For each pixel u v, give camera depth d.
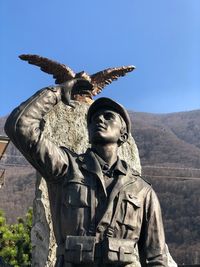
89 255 3.35
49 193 3.79
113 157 3.79
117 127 3.82
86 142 6.43
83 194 3.56
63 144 6.32
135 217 3.60
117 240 3.41
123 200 3.58
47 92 3.75
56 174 3.64
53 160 3.62
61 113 6.45
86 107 6.62
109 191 3.61
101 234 3.46
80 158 3.76
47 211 5.94
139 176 3.87
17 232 16.77
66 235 3.53
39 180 6.11
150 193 3.77
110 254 3.34
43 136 3.66
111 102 3.88
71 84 3.88
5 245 16.38
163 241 3.70
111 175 3.69
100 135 3.75
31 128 3.57
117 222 3.52
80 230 3.48
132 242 3.48
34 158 3.61
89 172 3.66
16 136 3.55
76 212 3.52
